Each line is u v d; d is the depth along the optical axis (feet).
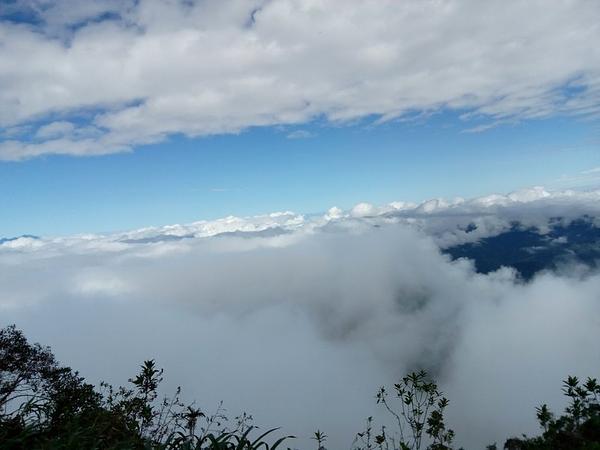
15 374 34.47
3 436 18.67
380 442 22.97
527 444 20.07
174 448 18.72
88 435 19.17
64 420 21.90
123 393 24.77
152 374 23.86
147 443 18.24
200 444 18.03
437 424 22.53
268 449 17.33
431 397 23.59
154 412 21.80
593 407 19.42
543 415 20.54
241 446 17.28
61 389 30.04
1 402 24.95
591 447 16.99
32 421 20.45
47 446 17.66
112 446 18.31
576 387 20.25
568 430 19.12
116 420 20.67
